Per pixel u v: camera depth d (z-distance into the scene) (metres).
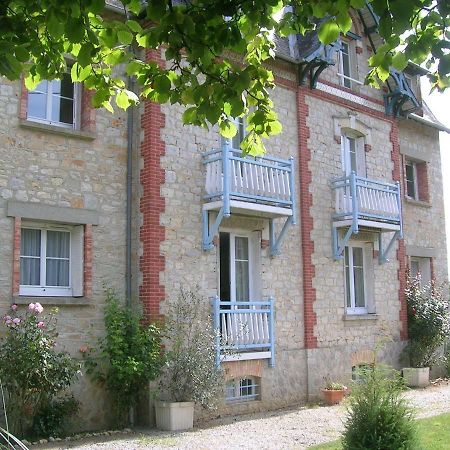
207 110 4.95
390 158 16.66
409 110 17.31
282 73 14.29
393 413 7.65
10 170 10.34
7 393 9.48
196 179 12.24
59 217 10.74
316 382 13.71
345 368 14.41
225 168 11.73
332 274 14.52
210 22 4.56
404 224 17.66
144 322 11.19
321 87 15.06
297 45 14.71
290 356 13.33
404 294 16.45
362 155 15.94
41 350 9.54
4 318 9.57
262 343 12.66
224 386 11.88
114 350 10.54
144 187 11.61
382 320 15.63
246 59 5.92
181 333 11.39
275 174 12.81
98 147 11.41
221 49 4.70
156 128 11.75
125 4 4.43
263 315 12.89
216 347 11.48
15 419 9.45
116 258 11.37
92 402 10.70
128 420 10.90
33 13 4.55
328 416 11.92
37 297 10.28
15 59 4.39
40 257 10.83
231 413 12.05
